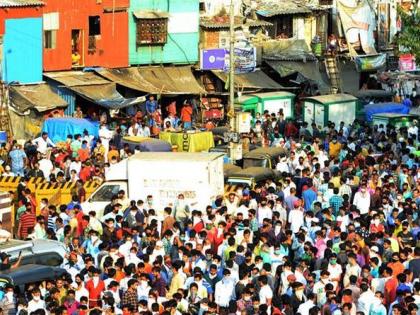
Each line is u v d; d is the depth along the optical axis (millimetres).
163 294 48531
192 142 71875
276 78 95688
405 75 98312
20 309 44781
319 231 52625
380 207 57188
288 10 96562
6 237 48812
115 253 51062
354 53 99938
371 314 46344
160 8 90312
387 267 48188
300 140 74938
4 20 82188
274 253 50938
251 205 57625
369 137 75188
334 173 63156
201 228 54500
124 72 87812
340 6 100250
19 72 83062
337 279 49188
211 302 46312
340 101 86375
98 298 47000
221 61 90938
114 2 87938
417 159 68250
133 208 56250
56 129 75375
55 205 59094
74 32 86062
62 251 49219
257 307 46125
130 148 69875
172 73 90000
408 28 92750
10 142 74312
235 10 94500
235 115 75062
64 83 83625
